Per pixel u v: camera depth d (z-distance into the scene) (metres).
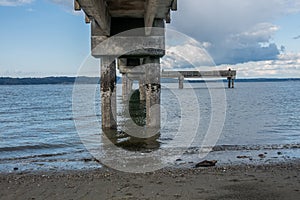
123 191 5.52
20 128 15.98
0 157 8.99
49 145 10.89
